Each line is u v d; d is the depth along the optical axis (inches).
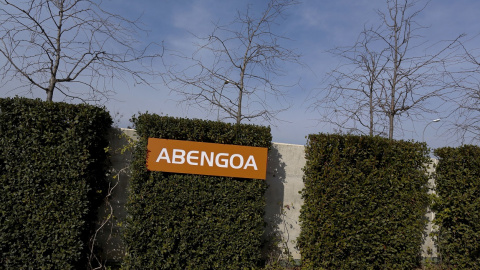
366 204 248.1
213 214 226.5
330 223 241.1
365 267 246.4
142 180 218.7
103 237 229.9
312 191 244.8
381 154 257.3
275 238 254.5
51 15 263.7
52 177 201.2
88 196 213.9
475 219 259.1
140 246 213.0
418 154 265.1
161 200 218.1
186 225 219.6
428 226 287.9
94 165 216.8
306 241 242.4
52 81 266.8
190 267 218.7
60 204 201.6
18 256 195.0
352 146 247.3
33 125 201.8
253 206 230.2
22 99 201.3
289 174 262.7
